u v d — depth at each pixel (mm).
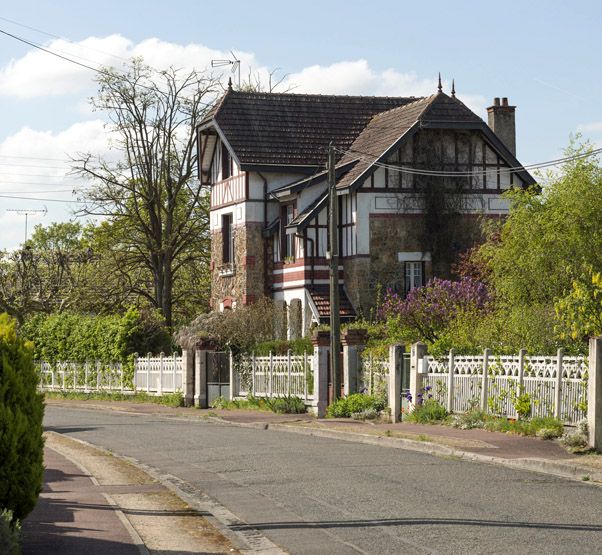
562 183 35906
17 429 10766
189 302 63062
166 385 41312
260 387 35656
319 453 20812
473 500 14266
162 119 56750
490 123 50938
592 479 16625
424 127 44562
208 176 53938
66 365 49125
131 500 15195
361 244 44406
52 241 99562
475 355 25672
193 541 12031
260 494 15422
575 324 22938
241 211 49312
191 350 39125
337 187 44875
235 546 11711
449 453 20438
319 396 31578
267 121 50531
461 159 45500
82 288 56781
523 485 15812
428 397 26781
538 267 34844
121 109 56062
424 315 35844
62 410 38938
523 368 23047
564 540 11344
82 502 14500
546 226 35312
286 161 49031
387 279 44594
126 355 44812
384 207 44719
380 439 23219
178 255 61188
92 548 11109
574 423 21281
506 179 45781
